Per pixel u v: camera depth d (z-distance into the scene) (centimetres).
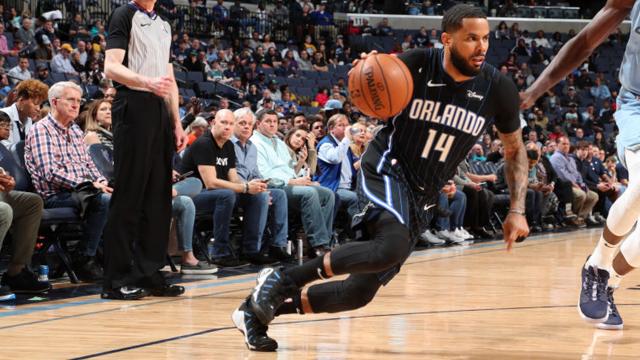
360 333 383
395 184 326
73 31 1666
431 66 321
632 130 383
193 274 647
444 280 607
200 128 818
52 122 577
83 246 584
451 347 352
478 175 1115
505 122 337
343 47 2217
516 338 375
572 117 2112
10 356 326
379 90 303
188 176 680
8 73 1305
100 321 418
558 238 1087
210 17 2064
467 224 1060
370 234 331
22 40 1539
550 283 593
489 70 329
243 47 2017
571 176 1338
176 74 1614
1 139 557
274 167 780
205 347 347
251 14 2158
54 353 332
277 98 1759
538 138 1961
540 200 1208
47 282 528
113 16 509
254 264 718
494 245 956
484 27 312
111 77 493
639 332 394
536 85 364
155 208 519
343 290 339
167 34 530
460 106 323
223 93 1585
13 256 519
